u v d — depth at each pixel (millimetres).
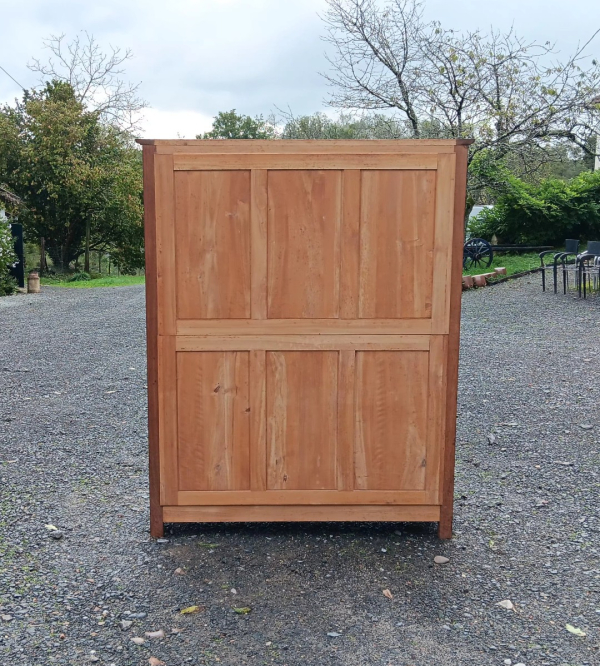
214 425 3178
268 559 3029
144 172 3043
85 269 27250
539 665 2248
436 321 3127
